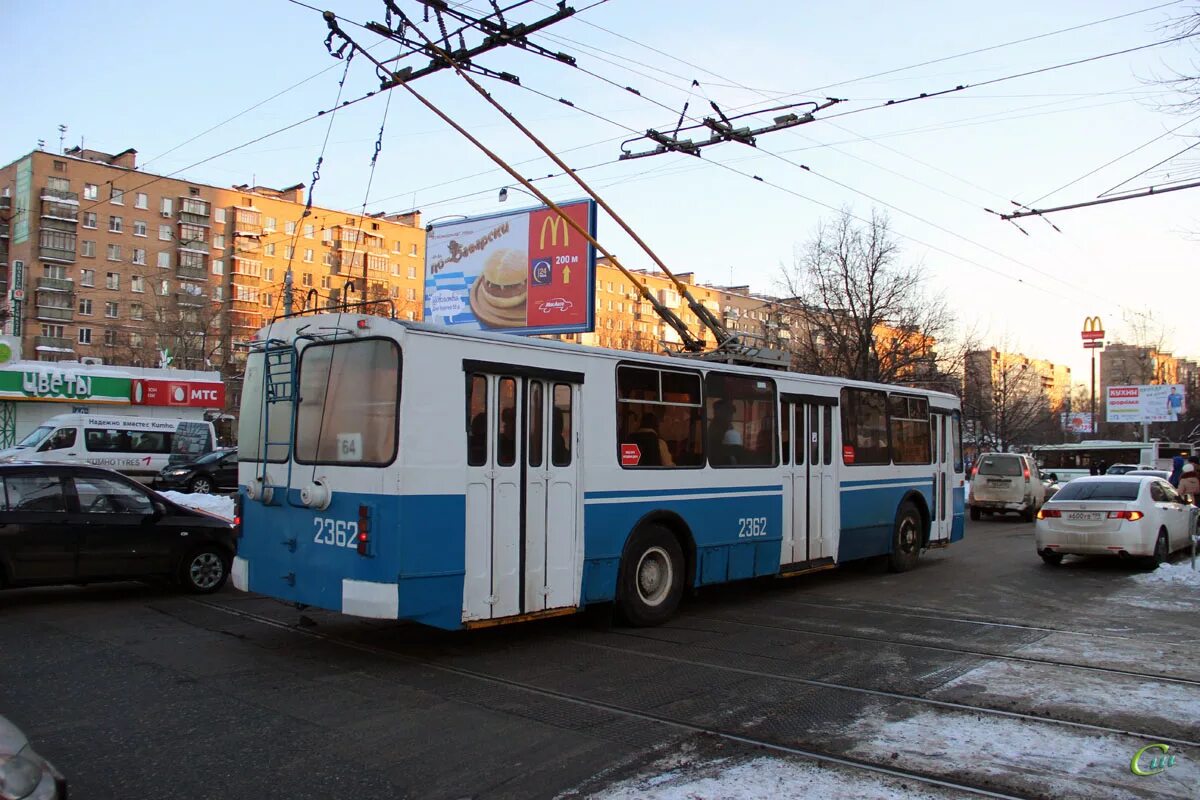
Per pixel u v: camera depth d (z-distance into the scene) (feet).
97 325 213.66
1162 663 25.00
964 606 34.78
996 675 23.58
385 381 23.40
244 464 27.20
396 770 16.15
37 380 107.34
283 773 15.94
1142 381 186.60
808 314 115.96
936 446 48.06
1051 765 16.72
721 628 30.01
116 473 34.01
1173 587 39.91
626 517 29.14
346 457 23.91
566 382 27.37
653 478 30.19
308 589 24.49
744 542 34.04
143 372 115.85
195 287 228.84
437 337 23.93
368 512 22.97
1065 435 209.97
